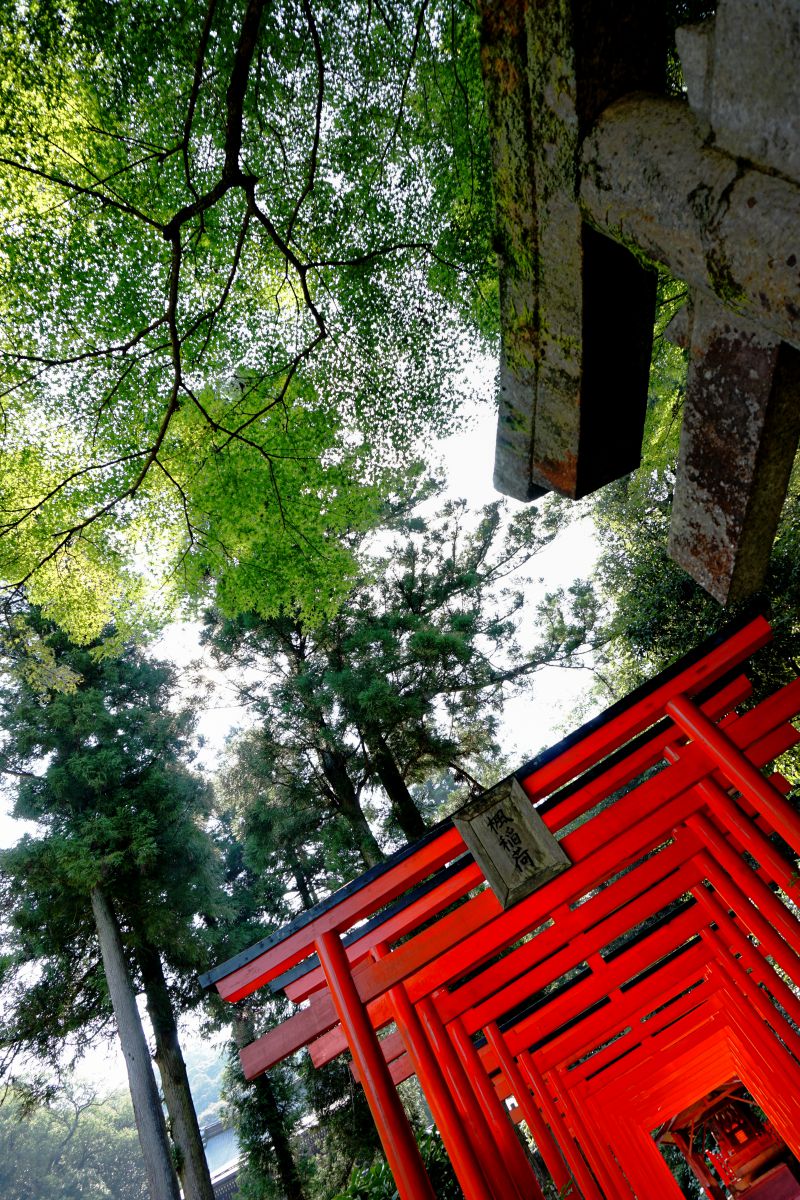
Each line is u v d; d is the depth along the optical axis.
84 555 6.09
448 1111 3.61
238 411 5.99
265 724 14.66
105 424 5.82
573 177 1.39
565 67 1.31
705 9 4.35
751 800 3.94
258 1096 15.32
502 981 4.57
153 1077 12.09
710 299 1.37
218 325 5.92
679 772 4.11
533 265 1.60
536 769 4.14
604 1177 6.86
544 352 1.71
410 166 6.07
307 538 6.39
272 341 6.11
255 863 15.98
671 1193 7.94
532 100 1.41
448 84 5.81
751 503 1.50
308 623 6.90
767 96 0.99
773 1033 6.50
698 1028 7.34
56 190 5.11
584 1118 7.21
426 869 3.99
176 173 5.44
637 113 1.26
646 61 1.34
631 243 1.34
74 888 13.10
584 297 1.53
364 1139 14.05
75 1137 40.56
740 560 1.59
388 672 13.91
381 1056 3.53
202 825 17.14
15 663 8.30
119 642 6.73
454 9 5.34
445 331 6.48
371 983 3.81
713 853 4.93
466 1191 3.40
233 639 14.90
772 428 1.38
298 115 5.56
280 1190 14.58
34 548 5.89
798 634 10.57
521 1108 6.01
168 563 6.39
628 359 1.69
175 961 14.98
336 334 6.20
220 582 6.53
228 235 5.80
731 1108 10.70
